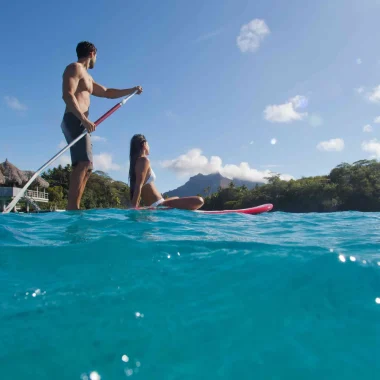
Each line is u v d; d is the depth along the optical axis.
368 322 1.26
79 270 1.96
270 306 1.40
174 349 1.13
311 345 1.13
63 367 1.06
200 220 4.15
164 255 2.19
